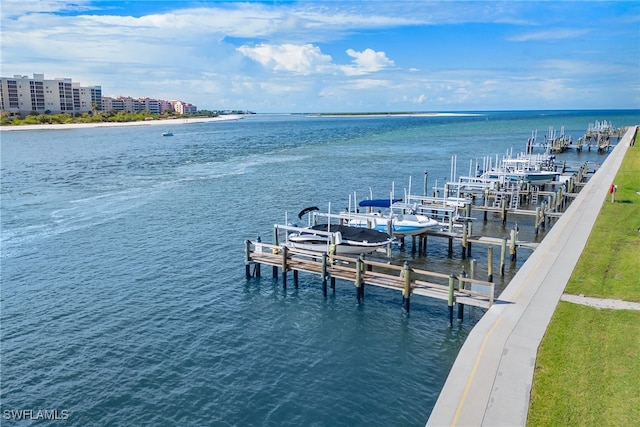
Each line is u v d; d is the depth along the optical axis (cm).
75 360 2197
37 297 2867
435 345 2297
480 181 5916
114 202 5422
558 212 4466
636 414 1448
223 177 7125
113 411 1855
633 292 2350
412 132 17100
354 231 3469
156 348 2300
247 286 3045
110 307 2733
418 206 4159
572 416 1457
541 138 13262
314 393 1944
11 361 2188
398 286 2647
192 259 3525
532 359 1794
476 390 1622
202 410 1855
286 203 5350
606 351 1806
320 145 12331
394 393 1931
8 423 1792
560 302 2273
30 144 13012
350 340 2362
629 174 6034
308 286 3047
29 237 4062
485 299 2391
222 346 2319
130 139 14888
